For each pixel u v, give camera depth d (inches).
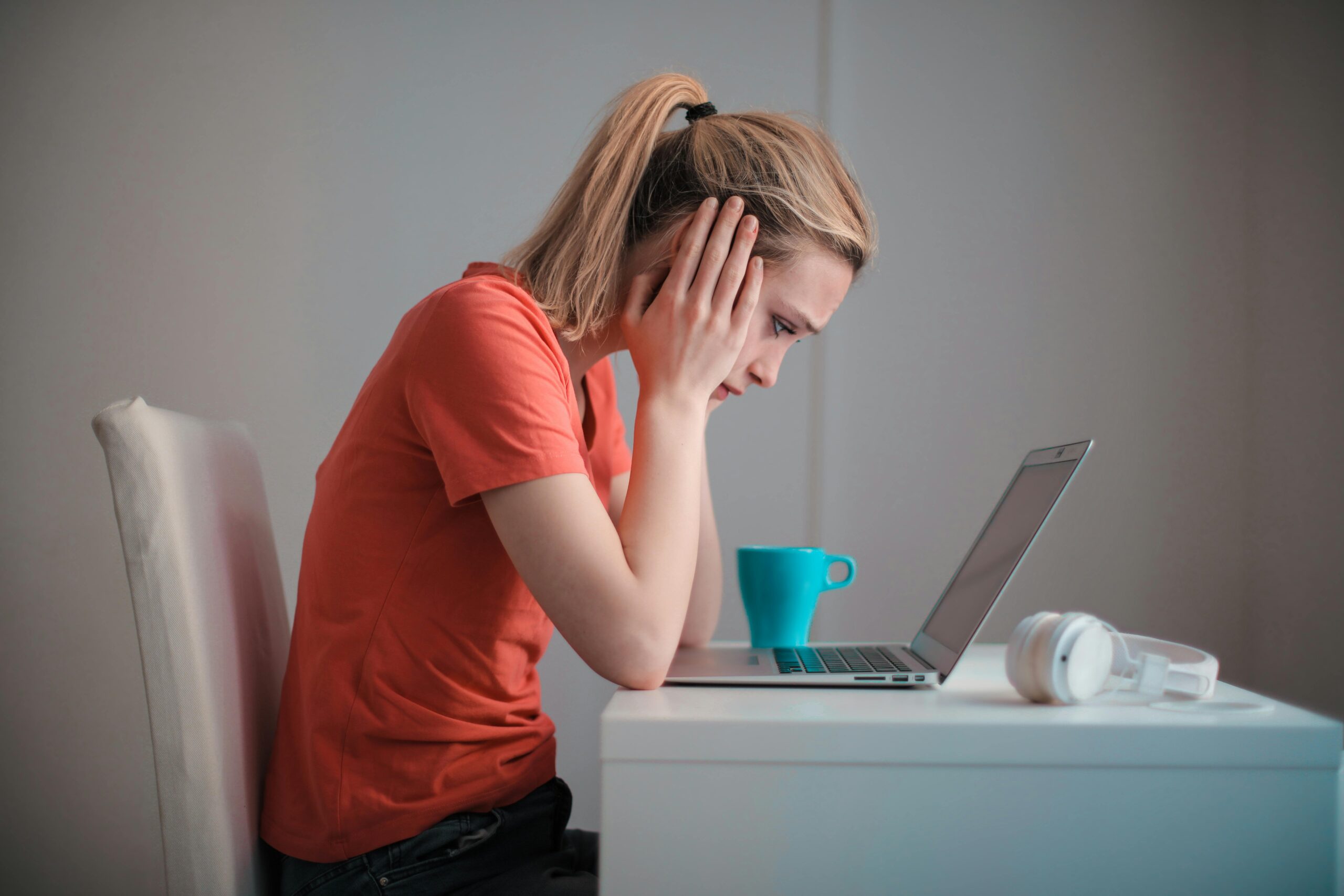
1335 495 55.5
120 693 65.1
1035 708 25.4
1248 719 23.6
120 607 65.3
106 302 66.5
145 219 66.7
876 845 23.2
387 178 67.9
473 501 30.4
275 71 67.6
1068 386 67.4
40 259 66.2
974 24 68.5
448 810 30.8
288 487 67.2
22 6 66.4
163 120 67.0
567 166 68.1
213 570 32.3
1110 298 67.4
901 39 68.6
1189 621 66.0
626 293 36.6
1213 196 66.7
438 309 30.9
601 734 23.4
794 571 39.6
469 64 68.4
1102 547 66.8
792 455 68.3
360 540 31.3
